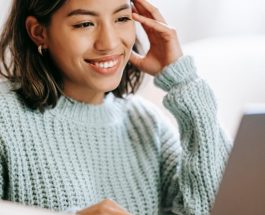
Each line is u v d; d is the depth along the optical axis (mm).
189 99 1180
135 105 1290
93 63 1079
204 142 1177
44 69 1114
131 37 1104
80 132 1150
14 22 1136
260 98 1562
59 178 1096
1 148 1059
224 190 714
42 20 1084
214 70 1552
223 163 1203
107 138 1189
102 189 1160
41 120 1110
